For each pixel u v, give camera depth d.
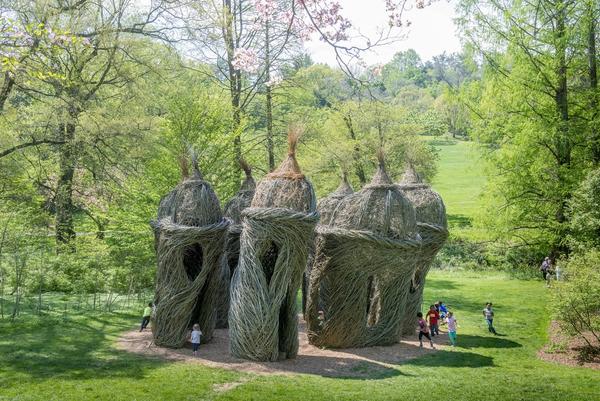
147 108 30.86
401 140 39.44
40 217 28.14
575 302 18.22
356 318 17.44
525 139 33.94
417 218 19.84
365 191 17.14
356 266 16.95
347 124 38.34
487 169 37.56
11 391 12.43
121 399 12.14
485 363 16.95
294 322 16.06
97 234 29.50
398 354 17.42
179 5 28.33
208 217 16.59
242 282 15.66
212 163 26.14
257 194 15.77
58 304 23.11
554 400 13.47
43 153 29.61
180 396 12.43
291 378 14.12
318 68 33.84
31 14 24.23
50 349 16.14
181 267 16.39
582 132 34.19
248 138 34.53
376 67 10.86
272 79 16.41
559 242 34.84
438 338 20.03
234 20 31.61
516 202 35.91
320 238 17.33
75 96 26.72
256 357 15.59
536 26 34.28
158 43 29.77
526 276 35.03
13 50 16.91
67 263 26.78
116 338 17.88
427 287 31.11
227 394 12.64
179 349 16.61
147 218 24.92
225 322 20.14
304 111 36.75
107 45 27.20
